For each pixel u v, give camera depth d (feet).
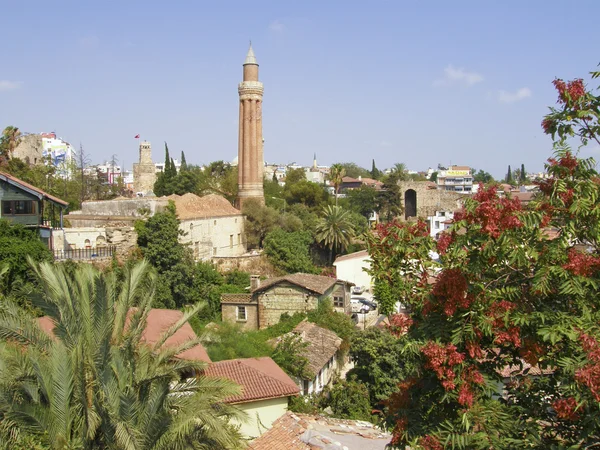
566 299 35.60
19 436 51.01
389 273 41.22
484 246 32.68
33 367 54.03
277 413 87.71
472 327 34.22
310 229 269.23
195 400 58.18
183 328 92.89
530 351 34.14
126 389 54.54
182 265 158.51
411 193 414.00
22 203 131.95
